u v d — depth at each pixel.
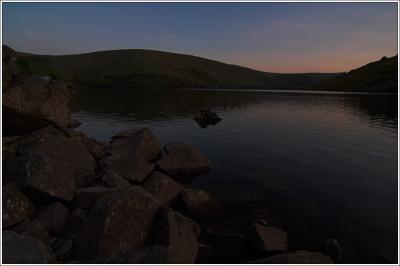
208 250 13.12
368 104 94.56
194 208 16.77
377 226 15.47
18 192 13.80
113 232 11.07
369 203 18.20
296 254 11.25
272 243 13.14
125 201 11.82
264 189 20.50
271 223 15.62
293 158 28.50
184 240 11.87
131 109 74.56
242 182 21.86
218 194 19.44
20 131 20.92
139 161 20.39
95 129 44.56
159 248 10.24
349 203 18.27
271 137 39.12
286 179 22.50
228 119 57.44
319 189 20.41
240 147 33.22
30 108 20.19
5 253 9.41
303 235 14.72
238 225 15.41
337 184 21.41
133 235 11.45
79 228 12.82
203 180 22.34
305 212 17.03
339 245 13.59
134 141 27.23
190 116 61.84
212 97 132.25
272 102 104.00
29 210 13.85
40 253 9.99
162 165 23.34
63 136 20.53
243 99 120.19
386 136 39.66
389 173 23.86
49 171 15.16
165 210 12.35
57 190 14.82
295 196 19.27
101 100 101.75
